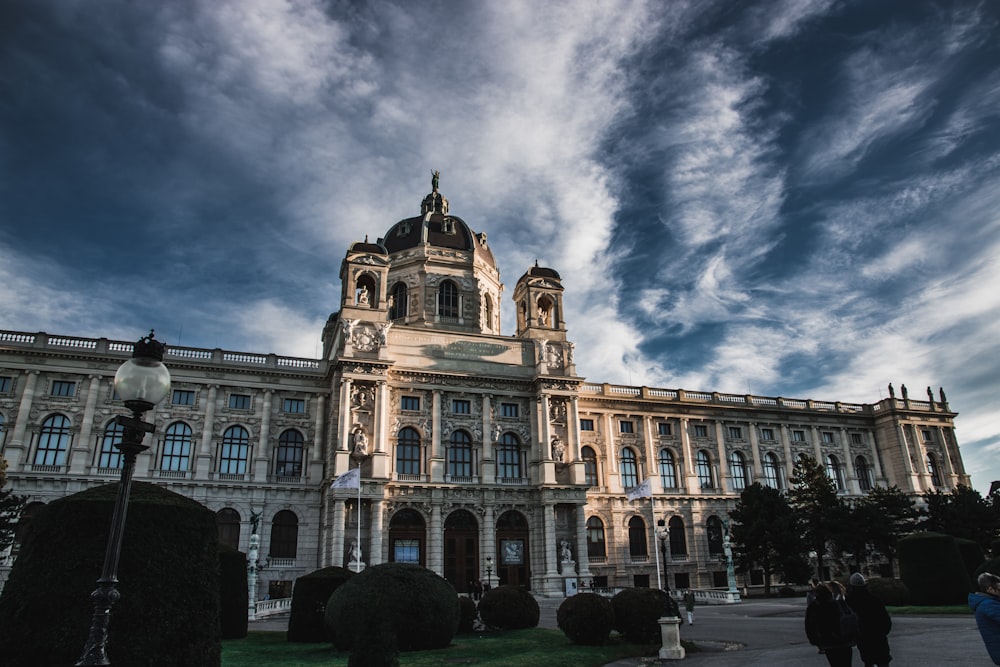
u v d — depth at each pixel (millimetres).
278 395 70750
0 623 15484
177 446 66188
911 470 90875
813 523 71250
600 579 74688
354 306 70938
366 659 17609
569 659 26219
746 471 86375
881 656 15625
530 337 77750
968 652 22422
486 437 71812
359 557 59000
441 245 84875
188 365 67875
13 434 61219
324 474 68625
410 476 67562
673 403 84438
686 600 41281
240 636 34000
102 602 11938
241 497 66000
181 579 16703
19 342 63906
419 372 71062
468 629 35281
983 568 37938
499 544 68938
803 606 52156
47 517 16672
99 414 64125
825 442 92062
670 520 80438
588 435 80250
